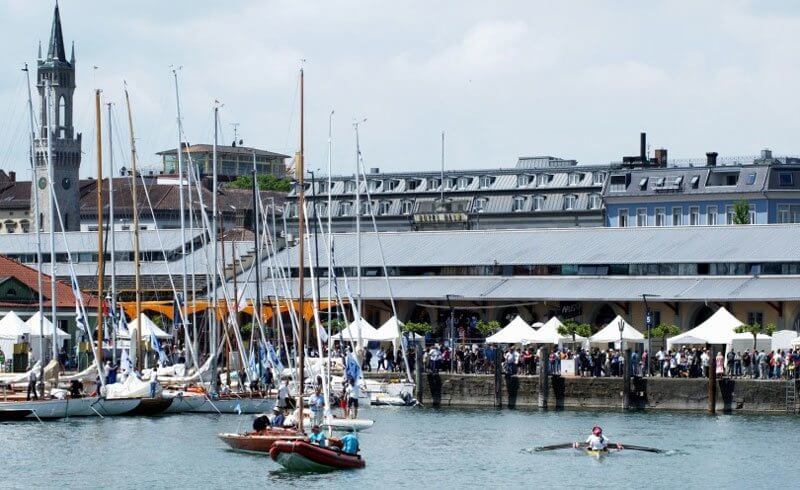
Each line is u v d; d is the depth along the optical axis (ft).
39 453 335.47
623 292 554.87
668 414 435.53
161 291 632.38
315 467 312.71
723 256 558.56
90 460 325.83
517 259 595.06
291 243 655.76
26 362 470.80
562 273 584.81
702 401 439.63
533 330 478.18
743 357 445.78
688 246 574.56
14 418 385.09
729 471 324.60
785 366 439.63
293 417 350.02
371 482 304.91
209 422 390.21
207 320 562.66
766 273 550.77
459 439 373.81
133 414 400.26
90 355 497.05
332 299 574.15
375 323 597.52
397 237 643.04
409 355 505.66
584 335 480.23
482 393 465.06
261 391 422.82
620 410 446.60
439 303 588.50
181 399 407.44
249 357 476.95
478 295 573.74
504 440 372.17
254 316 497.46
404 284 600.39
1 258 562.66
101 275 417.69
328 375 368.89
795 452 351.46
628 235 600.39
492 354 479.41
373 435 381.19
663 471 323.98
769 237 570.46
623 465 331.77
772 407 431.84
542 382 454.81
